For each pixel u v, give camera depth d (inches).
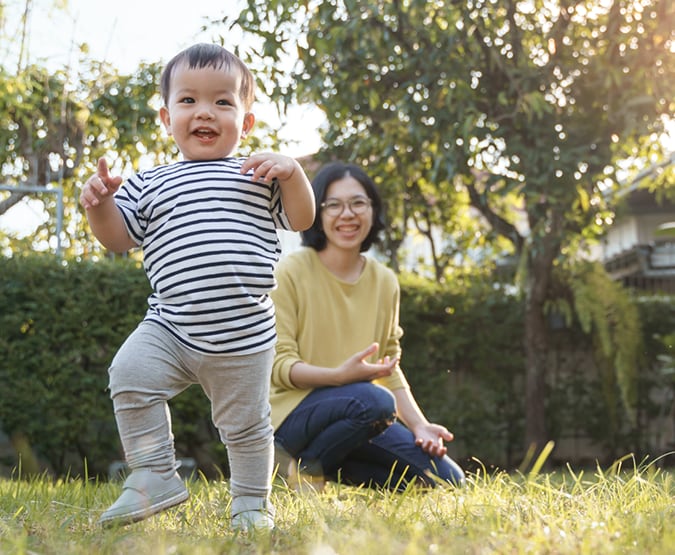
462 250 386.6
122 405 84.7
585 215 297.7
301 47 280.7
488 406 321.1
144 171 92.4
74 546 69.9
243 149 353.4
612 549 66.1
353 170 137.6
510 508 90.0
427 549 66.6
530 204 281.4
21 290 275.9
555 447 330.6
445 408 315.0
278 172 87.7
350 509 95.0
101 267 284.5
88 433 280.1
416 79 287.0
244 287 86.5
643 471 115.9
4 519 88.6
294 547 71.6
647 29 284.2
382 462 133.4
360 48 284.4
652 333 332.5
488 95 290.5
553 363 332.2
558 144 283.6
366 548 65.2
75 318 279.4
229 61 94.0
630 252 443.2
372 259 142.6
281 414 129.9
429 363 315.9
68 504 101.5
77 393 279.0
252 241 88.0
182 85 92.3
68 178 361.4
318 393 129.3
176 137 93.0
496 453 320.5
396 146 307.1
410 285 317.4
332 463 129.3
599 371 326.0
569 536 70.9
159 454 85.0
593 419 328.5
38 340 276.2
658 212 486.0
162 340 85.8
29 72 342.6
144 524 83.4
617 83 277.9
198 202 87.7
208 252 86.0
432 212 371.6
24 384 273.7
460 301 318.3
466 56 285.4
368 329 137.0
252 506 89.7
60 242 297.1
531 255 307.9
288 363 129.2
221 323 85.6
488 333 319.3
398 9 280.2
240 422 88.4
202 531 81.2
